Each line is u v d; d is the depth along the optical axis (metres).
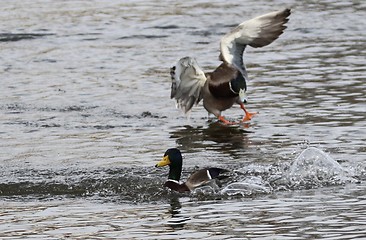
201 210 13.42
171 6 34.09
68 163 16.31
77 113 20.44
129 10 33.78
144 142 17.80
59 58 26.89
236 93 19.03
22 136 18.47
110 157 16.69
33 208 13.79
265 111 20.11
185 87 19.28
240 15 32.03
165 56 26.73
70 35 30.11
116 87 23.00
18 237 12.46
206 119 19.75
